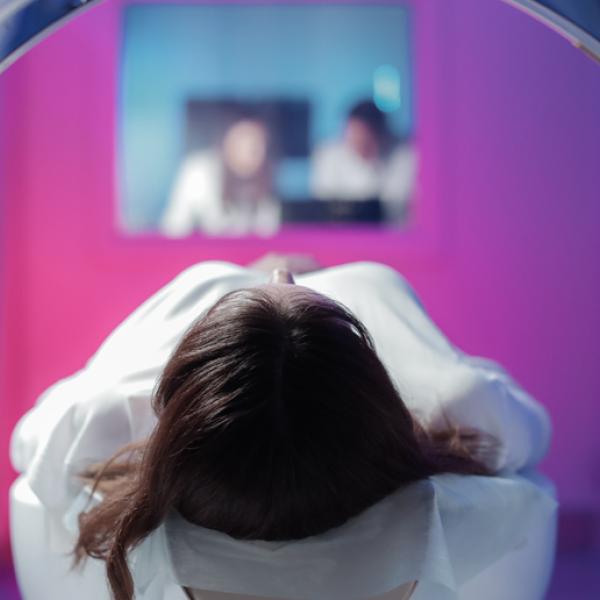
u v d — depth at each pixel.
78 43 1.90
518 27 1.91
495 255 1.92
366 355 0.66
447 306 1.93
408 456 0.69
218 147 2.14
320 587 0.65
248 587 0.66
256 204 2.14
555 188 1.91
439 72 1.92
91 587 0.83
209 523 0.65
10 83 1.87
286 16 2.12
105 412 0.86
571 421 1.90
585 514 1.81
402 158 2.10
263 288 0.70
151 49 2.09
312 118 2.18
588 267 1.91
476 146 1.92
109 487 0.80
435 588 0.73
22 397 1.87
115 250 1.90
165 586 0.73
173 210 2.12
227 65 2.13
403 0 2.04
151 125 2.12
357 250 1.94
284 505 0.62
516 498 0.81
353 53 2.13
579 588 1.55
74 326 1.89
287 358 0.63
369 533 0.66
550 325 1.91
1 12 0.69
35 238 1.88
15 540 0.94
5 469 1.79
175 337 0.96
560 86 1.91
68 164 1.89
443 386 0.88
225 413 0.61
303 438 0.61
